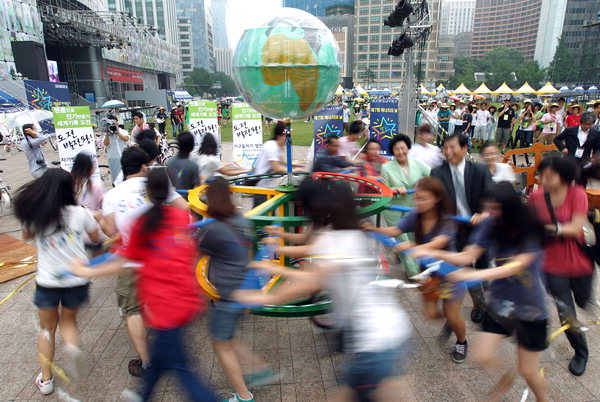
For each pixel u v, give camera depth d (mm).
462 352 3510
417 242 3281
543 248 2607
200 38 148125
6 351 3748
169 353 2592
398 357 2240
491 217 2648
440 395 3152
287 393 3197
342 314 2240
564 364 3467
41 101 22125
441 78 116688
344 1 124250
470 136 16844
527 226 2525
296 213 4250
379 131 9383
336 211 2309
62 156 8625
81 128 8695
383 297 2312
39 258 3043
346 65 124750
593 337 3826
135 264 2639
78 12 35969
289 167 4168
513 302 2623
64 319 3234
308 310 3420
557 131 14422
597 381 3264
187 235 2729
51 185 2938
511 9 150750
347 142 6496
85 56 47531
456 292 3162
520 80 100875
